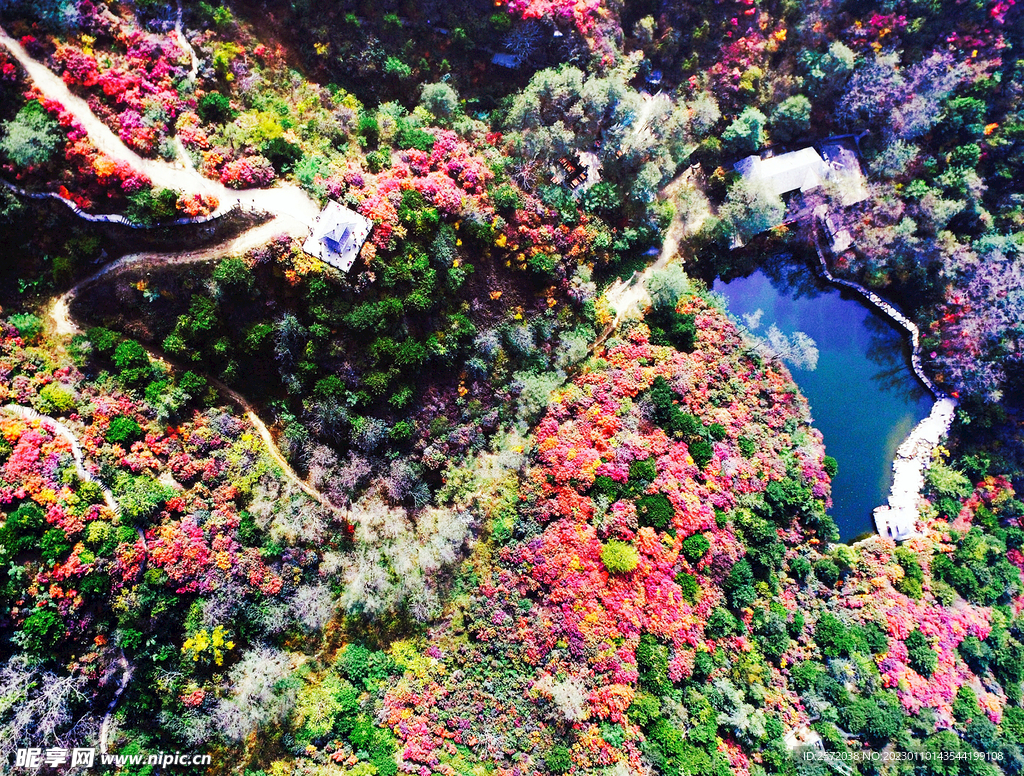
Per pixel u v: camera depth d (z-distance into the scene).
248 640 40.09
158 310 40.00
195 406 41.47
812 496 51.09
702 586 45.41
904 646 48.06
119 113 38.38
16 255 38.00
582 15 48.50
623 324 51.28
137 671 35.94
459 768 41.25
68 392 37.53
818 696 46.06
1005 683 49.41
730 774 40.94
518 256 47.72
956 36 51.38
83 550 34.12
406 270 43.22
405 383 45.22
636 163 50.44
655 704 41.78
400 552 44.25
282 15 45.69
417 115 47.38
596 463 45.84
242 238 40.31
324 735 40.31
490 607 44.69
